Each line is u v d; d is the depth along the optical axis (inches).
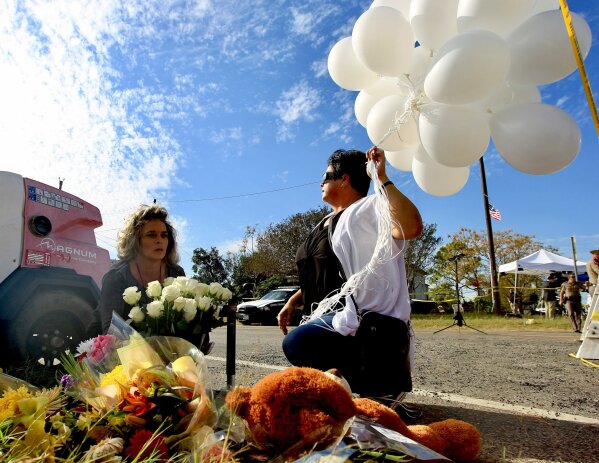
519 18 71.5
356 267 90.4
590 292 269.1
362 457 43.0
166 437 43.7
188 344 56.8
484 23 71.7
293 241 1216.8
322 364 88.1
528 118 70.6
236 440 44.6
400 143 90.0
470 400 115.3
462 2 73.4
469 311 913.5
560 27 67.2
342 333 85.6
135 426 44.8
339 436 41.4
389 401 85.1
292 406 43.1
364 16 81.6
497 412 103.7
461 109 75.4
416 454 46.9
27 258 138.9
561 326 430.3
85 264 162.9
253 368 165.2
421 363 180.7
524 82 73.3
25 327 130.5
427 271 1157.1
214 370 163.0
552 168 71.4
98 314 134.9
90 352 56.2
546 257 727.7
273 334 370.9
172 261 119.6
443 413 102.7
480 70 66.1
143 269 113.9
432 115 76.8
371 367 84.7
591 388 131.1
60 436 41.4
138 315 79.0
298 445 41.8
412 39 80.0
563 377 149.3
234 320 101.3
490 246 712.4
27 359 126.0
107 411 46.1
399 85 88.9
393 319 86.1
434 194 96.0
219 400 50.6
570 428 91.1
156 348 57.2
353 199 100.7
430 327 441.7
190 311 80.0
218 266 1085.1
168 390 47.0
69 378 57.2
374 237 90.0
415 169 96.7
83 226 166.4
